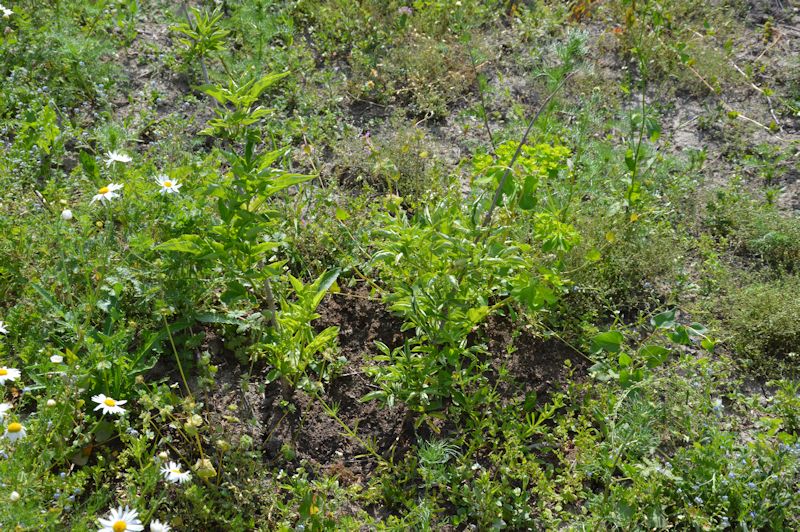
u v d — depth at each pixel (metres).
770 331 1.39
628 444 1.15
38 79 1.73
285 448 1.17
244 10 1.85
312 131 1.70
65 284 1.19
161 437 1.18
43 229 1.32
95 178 1.27
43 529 1.00
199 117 1.73
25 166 1.47
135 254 1.23
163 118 1.65
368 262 1.40
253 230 1.13
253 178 1.12
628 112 1.70
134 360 1.19
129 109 1.73
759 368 1.36
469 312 1.17
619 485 1.16
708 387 1.27
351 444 1.22
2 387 1.14
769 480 1.14
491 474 1.20
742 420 1.29
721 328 1.41
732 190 1.63
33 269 1.30
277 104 1.75
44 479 1.06
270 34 1.85
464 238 1.20
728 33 2.11
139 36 1.92
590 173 1.55
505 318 1.39
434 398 1.25
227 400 1.24
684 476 1.18
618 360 1.32
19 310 1.24
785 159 1.74
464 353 1.22
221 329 1.32
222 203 1.13
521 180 1.28
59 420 1.09
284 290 1.36
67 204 1.33
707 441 1.22
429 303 1.17
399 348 1.22
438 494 1.16
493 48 2.00
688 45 1.99
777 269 1.51
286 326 1.22
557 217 1.35
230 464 1.13
